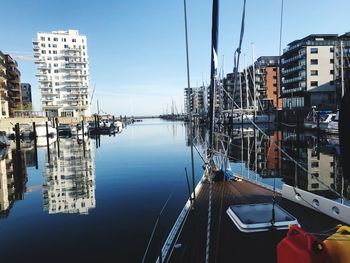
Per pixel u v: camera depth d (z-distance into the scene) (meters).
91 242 8.70
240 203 7.90
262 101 79.44
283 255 3.42
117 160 26.09
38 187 16.84
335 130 34.47
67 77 107.44
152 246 8.25
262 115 57.78
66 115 104.19
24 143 44.41
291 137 39.09
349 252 3.27
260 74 84.94
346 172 2.64
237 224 5.91
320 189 14.43
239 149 30.17
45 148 37.50
